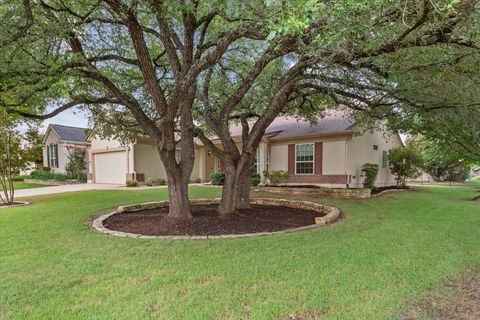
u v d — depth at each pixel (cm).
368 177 1304
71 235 534
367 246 461
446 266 383
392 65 507
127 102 617
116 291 306
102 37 643
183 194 660
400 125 920
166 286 318
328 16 309
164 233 559
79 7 516
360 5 281
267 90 781
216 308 273
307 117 1052
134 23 465
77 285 321
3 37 446
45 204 962
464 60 441
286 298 292
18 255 420
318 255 416
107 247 457
